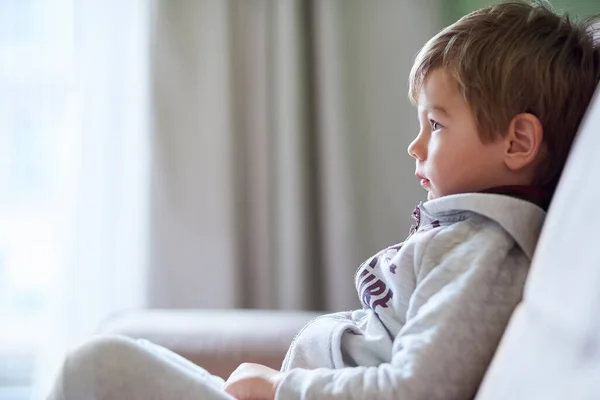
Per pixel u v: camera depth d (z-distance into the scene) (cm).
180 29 186
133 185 188
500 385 42
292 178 181
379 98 185
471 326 53
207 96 184
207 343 112
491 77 63
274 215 185
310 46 191
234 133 185
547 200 62
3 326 195
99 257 186
